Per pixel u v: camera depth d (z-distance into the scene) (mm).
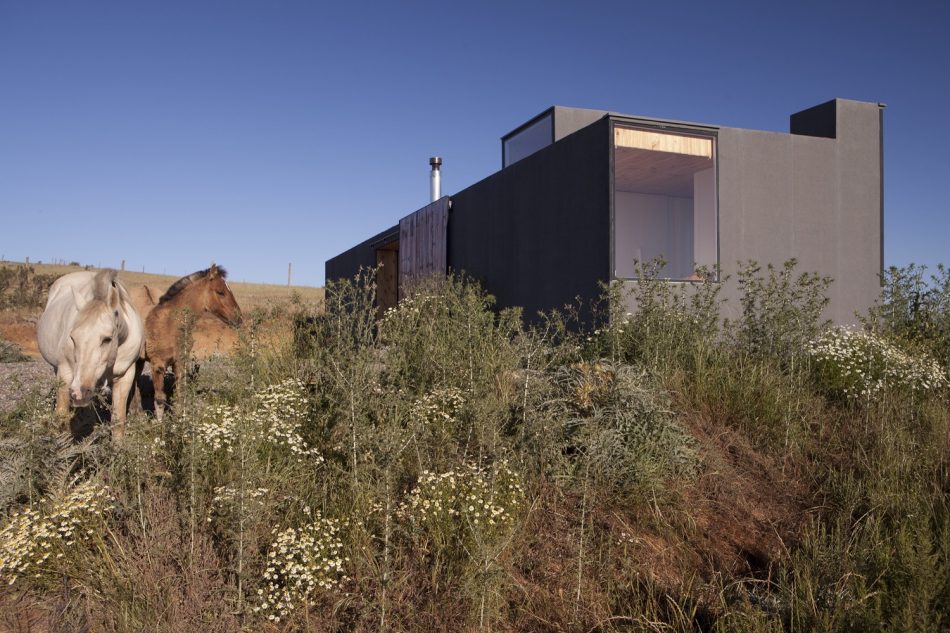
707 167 11367
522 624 3432
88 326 4605
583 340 7051
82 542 3559
